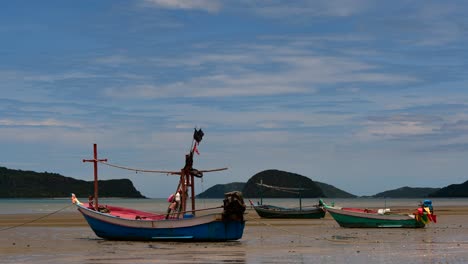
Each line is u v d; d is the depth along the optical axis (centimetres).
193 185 4047
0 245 3678
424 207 5219
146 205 18362
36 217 7506
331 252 3300
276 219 6944
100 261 2930
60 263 2877
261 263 2855
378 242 3900
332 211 5375
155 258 3030
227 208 3756
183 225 3784
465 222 6266
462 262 2878
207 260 2955
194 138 4016
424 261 2914
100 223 3969
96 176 4209
